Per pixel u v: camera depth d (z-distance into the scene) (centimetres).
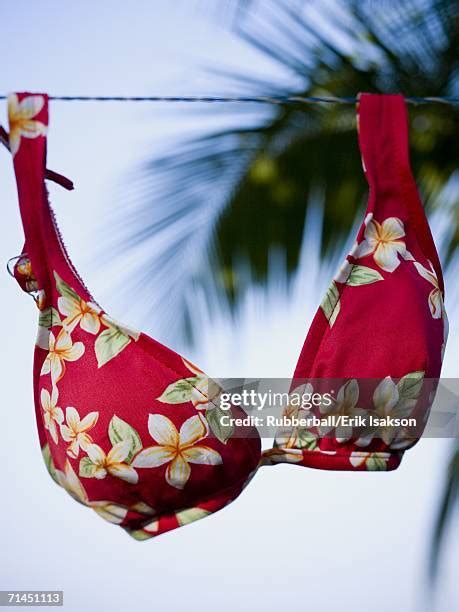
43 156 228
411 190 242
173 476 232
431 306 244
